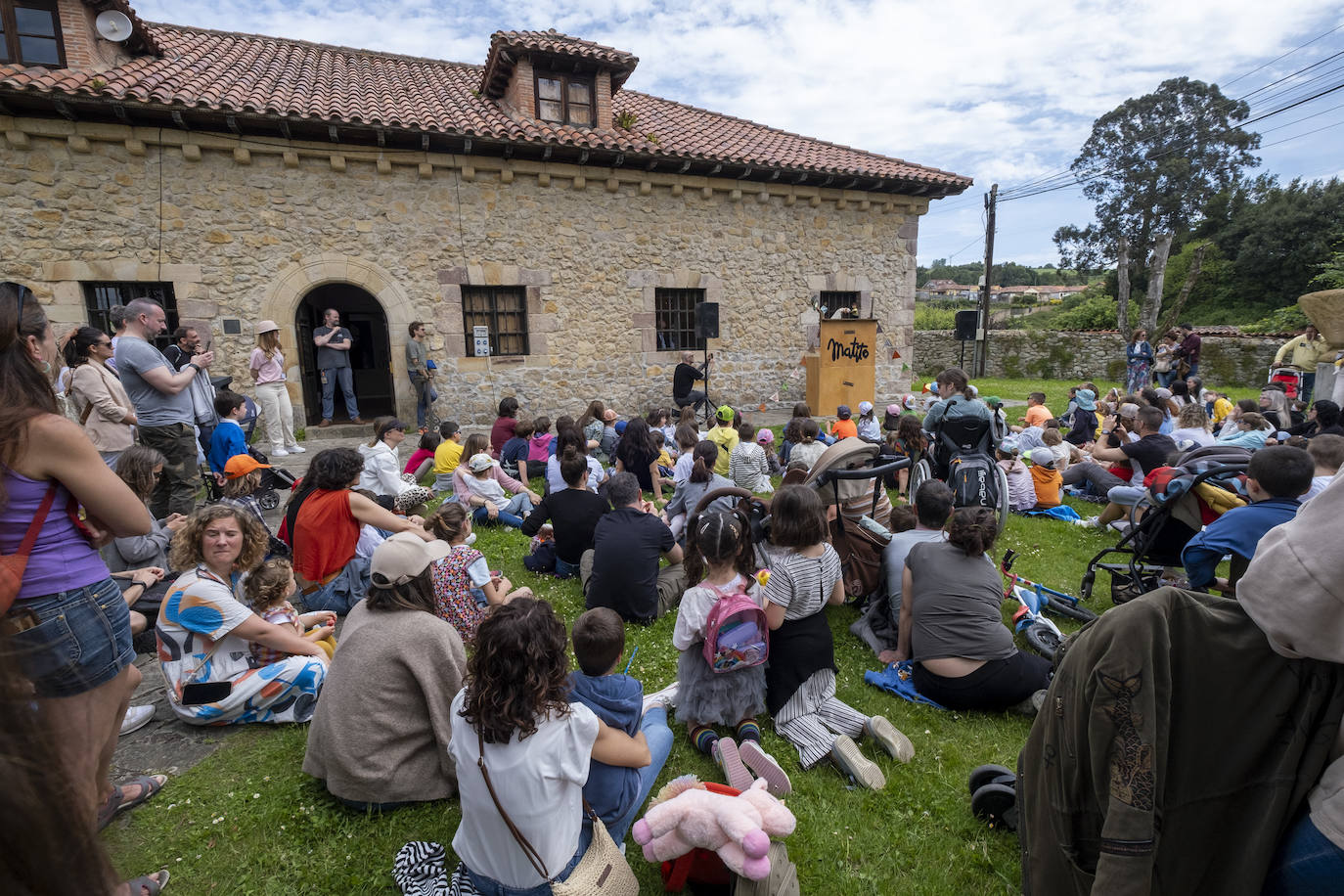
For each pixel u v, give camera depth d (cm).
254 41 1105
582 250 1037
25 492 162
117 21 804
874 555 395
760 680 278
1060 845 154
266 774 263
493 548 523
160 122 775
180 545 281
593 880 179
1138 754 132
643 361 1105
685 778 213
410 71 1169
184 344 607
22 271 755
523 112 1004
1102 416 933
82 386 423
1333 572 109
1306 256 2794
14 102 704
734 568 274
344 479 385
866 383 1167
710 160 1030
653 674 338
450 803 250
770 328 1199
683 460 558
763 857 179
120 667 186
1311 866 120
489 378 1002
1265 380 1734
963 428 479
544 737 175
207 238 826
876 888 212
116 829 88
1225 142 3269
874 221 1259
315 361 1043
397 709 240
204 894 210
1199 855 135
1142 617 134
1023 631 364
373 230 906
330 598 381
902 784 258
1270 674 126
